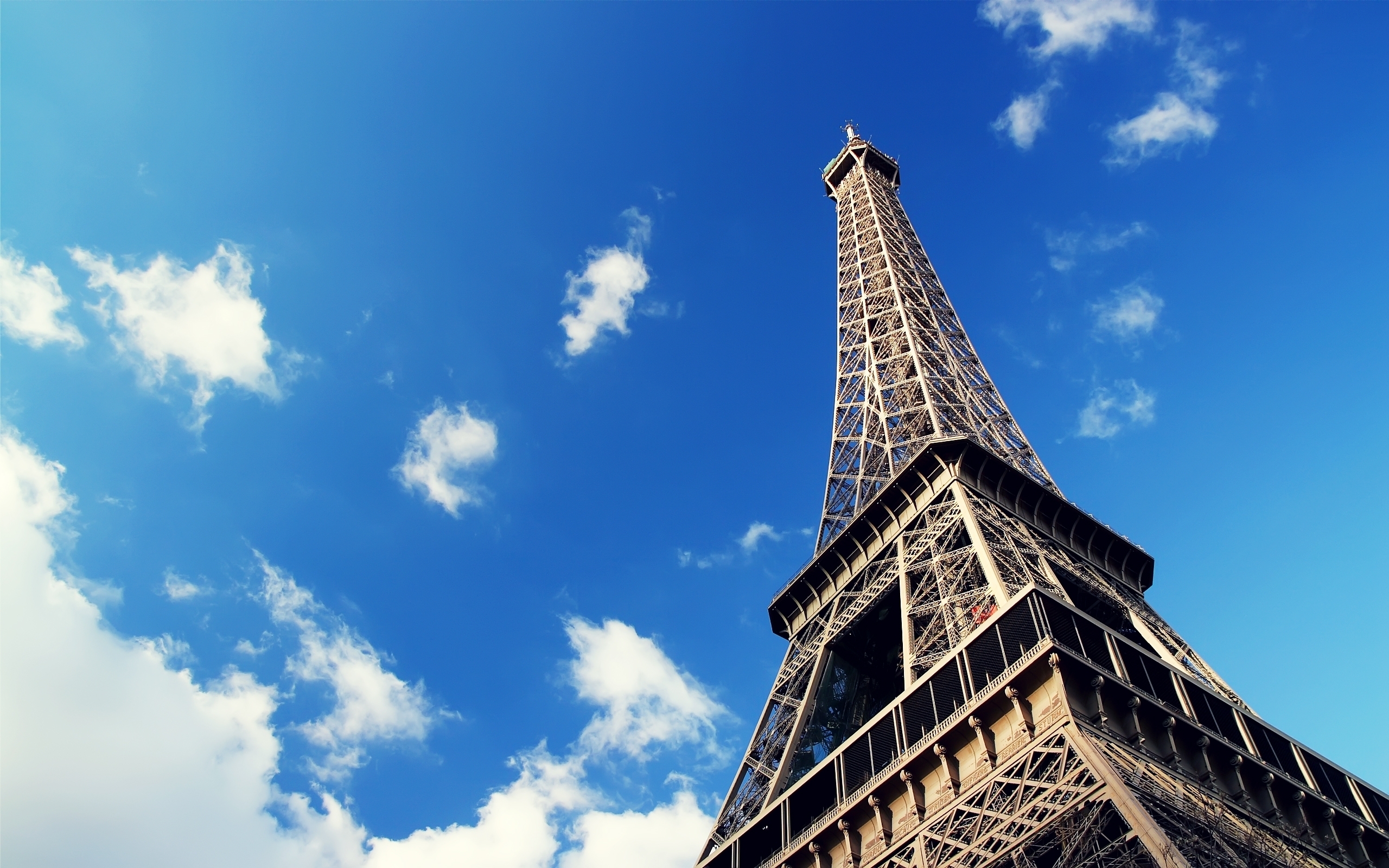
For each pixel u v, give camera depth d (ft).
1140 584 289.53
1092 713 156.97
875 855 161.48
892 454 324.60
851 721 246.88
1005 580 221.05
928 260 490.90
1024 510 280.51
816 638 272.31
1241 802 161.27
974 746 162.30
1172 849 117.19
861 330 428.15
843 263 505.66
